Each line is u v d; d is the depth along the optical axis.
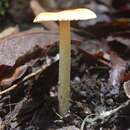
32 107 0.29
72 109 0.29
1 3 0.48
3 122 0.28
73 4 0.56
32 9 0.48
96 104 0.30
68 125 0.28
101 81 0.33
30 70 0.32
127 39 0.40
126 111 0.28
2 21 0.48
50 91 0.31
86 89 0.32
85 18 0.25
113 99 0.30
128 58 0.38
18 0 0.49
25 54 0.32
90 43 0.39
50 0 0.54
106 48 0.39
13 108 0.30
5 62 0.31
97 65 0.35
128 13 0.52
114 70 0.33
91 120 0.28
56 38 0.35
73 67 0.34
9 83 0.30
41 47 0.33
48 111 0.29
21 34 0.35
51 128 0.28
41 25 0.48
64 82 0.28
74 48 0.37
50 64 0.33
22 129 0.28
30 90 0.31
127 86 0.28
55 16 0.25
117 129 0.28
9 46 0.33
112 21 0.41
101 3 0.55
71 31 0.42
